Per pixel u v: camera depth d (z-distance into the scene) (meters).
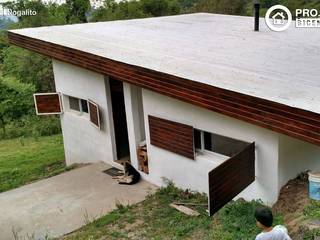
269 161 7.21
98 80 10.69
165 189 9.09
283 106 5.87
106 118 10.75
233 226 6.89
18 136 21.00
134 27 13.38
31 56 28.20
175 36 11.45
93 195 9.34
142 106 9.80
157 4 35.22
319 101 5.93
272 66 7.91
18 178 12.36
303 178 7.51
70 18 35.94
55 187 10.02
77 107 12.37
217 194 6.68
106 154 11.15
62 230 7.95
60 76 12.30
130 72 8.41
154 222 7.79
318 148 7.88
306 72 7.46
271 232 4.43
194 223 7.43
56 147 16.91
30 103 23.39
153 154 9.43
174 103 8.52
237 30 12.12
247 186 7.38
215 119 7.84
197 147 8.61
